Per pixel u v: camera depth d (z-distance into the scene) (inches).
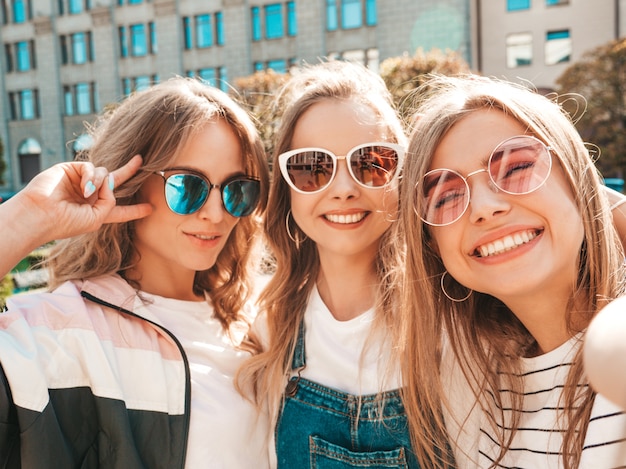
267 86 612.1
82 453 59.7
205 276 86.9
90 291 68.9
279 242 81.2
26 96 1375.5
